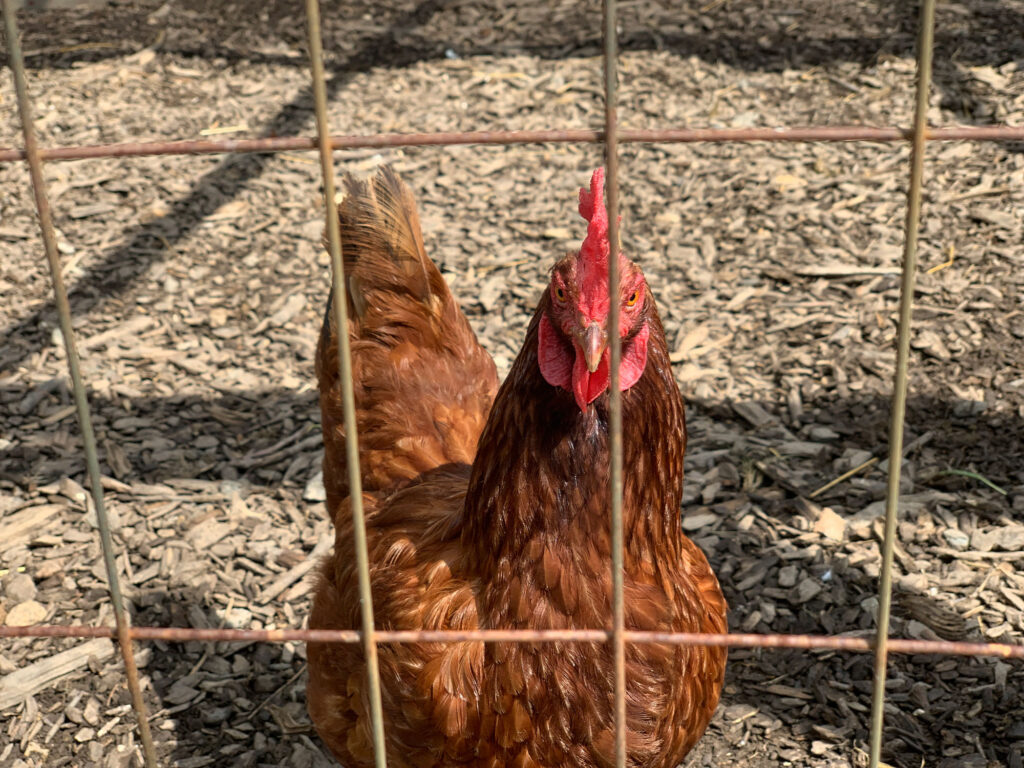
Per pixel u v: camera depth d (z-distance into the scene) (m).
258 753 1.70
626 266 1.29
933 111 3.38
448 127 3.53
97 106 3.65
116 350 2.65
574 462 1.31
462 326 1.71
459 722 1.33
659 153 3.37
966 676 1.76
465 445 1.57
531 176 3.31
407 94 3.73
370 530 1.48
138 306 2.80
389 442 1.57
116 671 1.83
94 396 2.50
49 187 3.22
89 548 2.08
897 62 3.66
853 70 3.65
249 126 3.55
